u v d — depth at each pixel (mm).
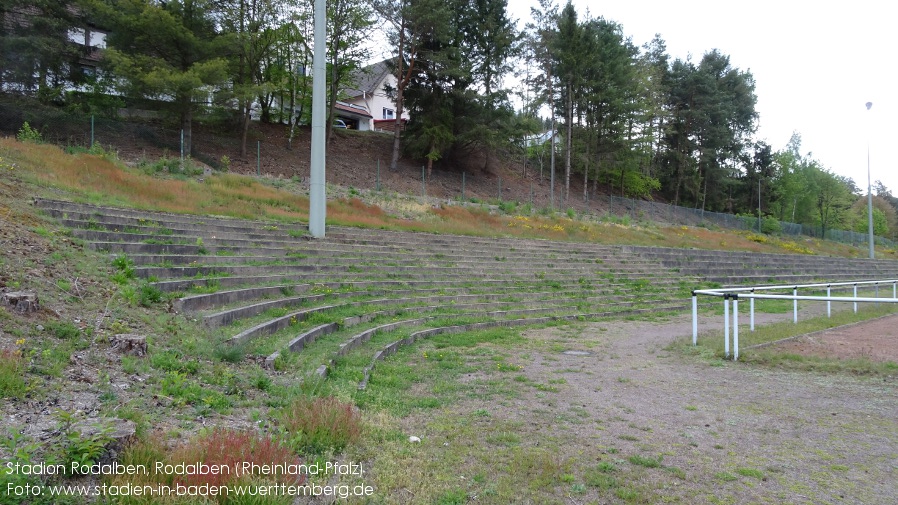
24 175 13953
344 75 42500
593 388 8570
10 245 8484
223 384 6406
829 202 68812
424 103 39656
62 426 4168
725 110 57656
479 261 21453
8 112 24359
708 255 32125
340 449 5312
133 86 26297
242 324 9219
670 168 58656
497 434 6207
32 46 25547
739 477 5105
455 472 5070
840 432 6430
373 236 20422
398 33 38938
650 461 5434
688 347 12000
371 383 8047
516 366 10070
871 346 11570
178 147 28328
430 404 7312
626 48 49000
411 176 38750
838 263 40094
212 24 29969
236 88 29141
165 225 13562
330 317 11383
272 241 15445
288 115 43188
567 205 43719
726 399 7934
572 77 42875
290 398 6203
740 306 22688
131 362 6180
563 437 6176
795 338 12578
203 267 11336
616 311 19062
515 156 52062
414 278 17438
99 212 12672
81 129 26156
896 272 41844
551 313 17547
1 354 5207
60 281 7906
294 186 26781
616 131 47125
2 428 4168
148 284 9000
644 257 28844
